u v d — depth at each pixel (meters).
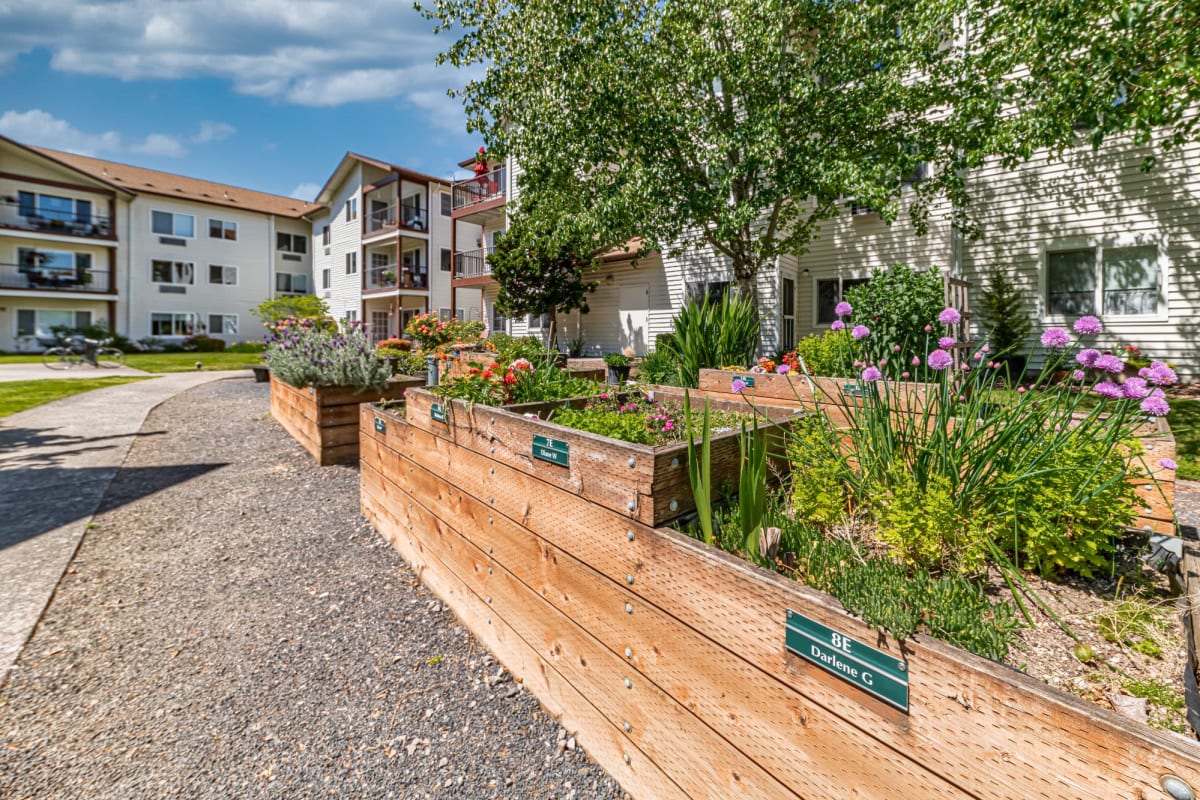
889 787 1.01
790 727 1.18
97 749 1.86
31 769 1.77
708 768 1.36
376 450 3.71
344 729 1.97
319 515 4.01
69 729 1.95
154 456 5.55
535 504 2.03
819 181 7.46
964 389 1.85
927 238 10.07
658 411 2.37
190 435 6.52
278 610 2.77
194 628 2.60
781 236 11.23
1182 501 3.36
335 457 5.30
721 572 1.32
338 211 27.88
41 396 9.64
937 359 1.61
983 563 1.46
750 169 7.93
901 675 0.99
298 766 1.81
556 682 1.96
